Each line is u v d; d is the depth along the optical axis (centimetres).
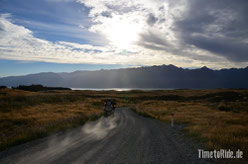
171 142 837
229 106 3241
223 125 1295
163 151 674
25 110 2464
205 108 3350
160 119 1880
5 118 1664
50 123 1328
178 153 648
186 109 3180
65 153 631
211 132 988
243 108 2928
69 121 1432
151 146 750
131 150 680
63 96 4731
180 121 1666
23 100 3438
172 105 4444
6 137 880
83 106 3541
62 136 955
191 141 847
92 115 1934
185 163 540
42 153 631
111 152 648
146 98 8238
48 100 3975
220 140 767
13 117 1759
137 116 2275
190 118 1853
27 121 1548
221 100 5422
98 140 857
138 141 845
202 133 963
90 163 529
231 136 849
